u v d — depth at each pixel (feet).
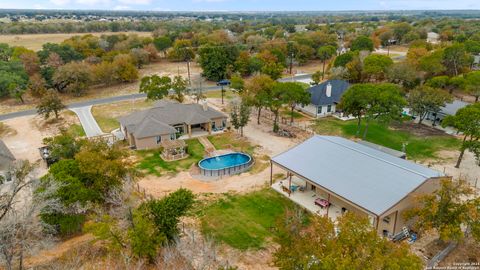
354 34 522.47
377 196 95.09
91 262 84.79
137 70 332.60
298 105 223.92
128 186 104.68
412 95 186.91
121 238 84.89
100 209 95.61
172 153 155.53
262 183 129.59
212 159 152.25
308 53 389.19
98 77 288.71
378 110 160.35
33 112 229.66
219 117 186.09
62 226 94.84
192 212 110.93
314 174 110.22
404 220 95.61
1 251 76.64
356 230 64.64
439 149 156.76
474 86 207.41
